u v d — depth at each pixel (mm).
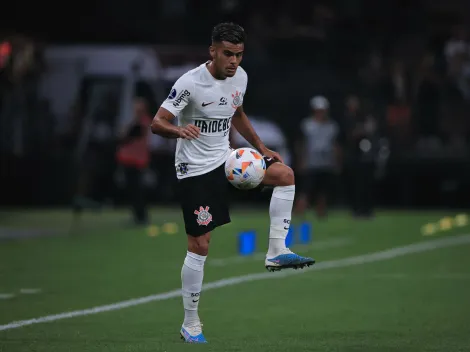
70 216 83875
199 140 29406
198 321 29891
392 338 30422
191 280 29500
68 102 95125
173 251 57188
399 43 103312
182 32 110062
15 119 94625
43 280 44375
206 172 29469
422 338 30422
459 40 100812
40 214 85938
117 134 93062
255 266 49219
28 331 31578
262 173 29578
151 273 46938
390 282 43531
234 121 30984
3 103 94938
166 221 79125
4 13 109562
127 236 66500
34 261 51938
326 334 31156
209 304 37500
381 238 64438
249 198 97750
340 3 105688
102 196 93875
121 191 93938
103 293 40312
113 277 45406
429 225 74062
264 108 100438
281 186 29953
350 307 36719
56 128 94812
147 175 92750
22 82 95375
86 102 94938
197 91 28953
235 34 28469
